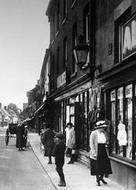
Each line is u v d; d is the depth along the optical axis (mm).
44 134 17641
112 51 12797
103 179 11969
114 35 12586
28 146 30188
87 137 16219
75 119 18375
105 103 13273
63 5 24422
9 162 18359
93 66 15055
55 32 28641
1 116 130750
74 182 12094
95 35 15391
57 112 27203
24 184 12055
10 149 27297
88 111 16109
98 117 13594
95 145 11398
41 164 17312
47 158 19750
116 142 12266
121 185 11352
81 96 17891
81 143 17812
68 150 17625
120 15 11859
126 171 10859
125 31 11844
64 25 23688
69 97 21453
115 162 12016
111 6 13000
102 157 11367
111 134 12828
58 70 27375
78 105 18266
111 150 12789
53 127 29406
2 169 15703
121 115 11844
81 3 18094
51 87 30859
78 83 18125
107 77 12539
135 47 10695
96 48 15227
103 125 11469
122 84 11578
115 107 12406
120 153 11930
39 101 54156
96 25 15289
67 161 18266
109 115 13148
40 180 12914
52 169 15312
